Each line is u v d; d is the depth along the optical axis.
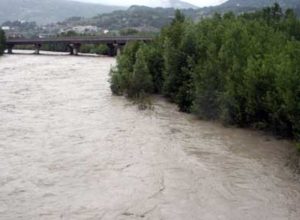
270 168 16.59
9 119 25.94
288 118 19.91
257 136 21.47
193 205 13.18
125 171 16.22
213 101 25.25
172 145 19.88
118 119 26.14
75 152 18.78
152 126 24.05
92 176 15.70
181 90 28.95
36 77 49.72
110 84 40.19
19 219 12.32
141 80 35.12
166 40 32.41
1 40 107.25
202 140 20.81
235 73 23.88
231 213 12.66
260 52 25.23
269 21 38.69
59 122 25.20
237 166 16.81
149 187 14.59
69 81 46.16
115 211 12.79
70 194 14.05
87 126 24.11
